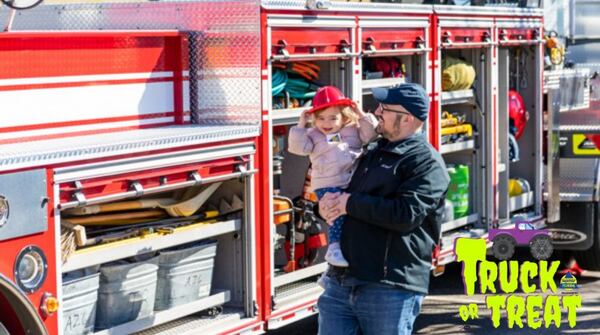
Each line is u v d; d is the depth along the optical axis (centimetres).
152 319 520
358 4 647
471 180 848
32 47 475
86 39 504
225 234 571
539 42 920
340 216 465
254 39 561
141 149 486
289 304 602
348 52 639
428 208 445
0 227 418
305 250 632
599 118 851
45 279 441
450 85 795
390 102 451
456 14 776
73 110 499
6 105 464
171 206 540
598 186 858
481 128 846
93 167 461
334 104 491
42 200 438
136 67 537
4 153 424
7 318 441
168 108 561
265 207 574
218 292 568
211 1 569
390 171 449
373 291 452
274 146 618
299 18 591
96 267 490
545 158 926
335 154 496
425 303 826
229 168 546
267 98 569
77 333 478
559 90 844
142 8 591
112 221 517
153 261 522
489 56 845
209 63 572
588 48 984
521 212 924
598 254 909
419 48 727
